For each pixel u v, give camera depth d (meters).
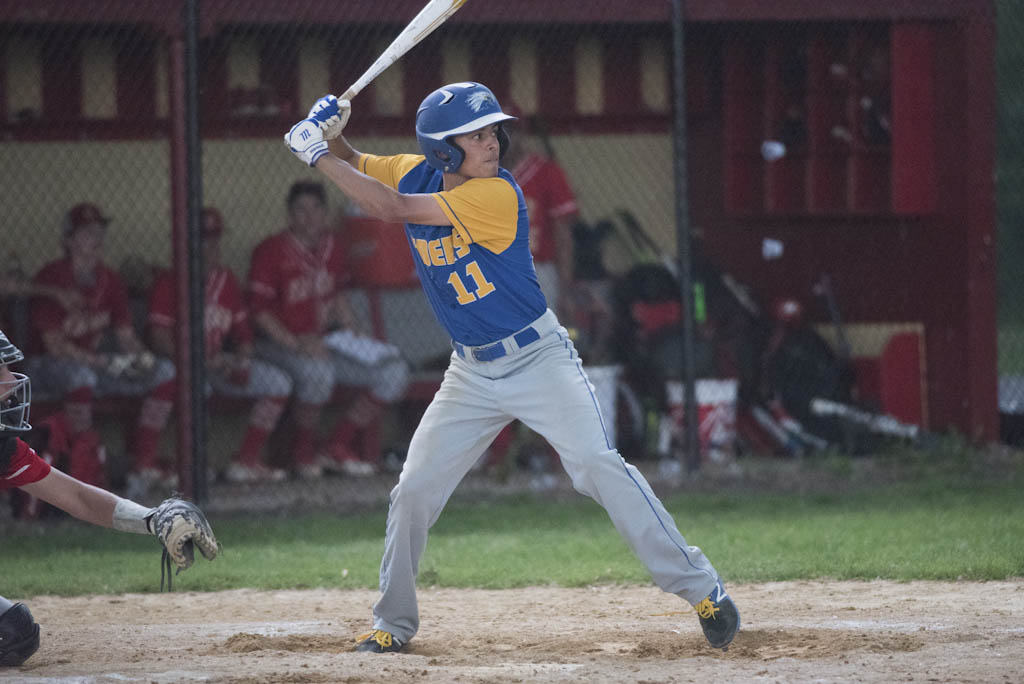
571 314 35.69
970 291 37.09
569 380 14.26
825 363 37.19
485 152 14.01
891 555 21.38
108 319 33.72
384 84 38.34
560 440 14.24
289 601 19.56
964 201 37.12
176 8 30.25
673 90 32.38
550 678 13.05
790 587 19.42
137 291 36.91
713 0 35.44
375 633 15.02
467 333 14.36
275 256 34.78
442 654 14.84
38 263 37.62
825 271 39.03
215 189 38.47
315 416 35.09
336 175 13.61
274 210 38.69
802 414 36.88
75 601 19.83
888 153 38.78
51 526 28.55
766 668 13.47
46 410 31.91
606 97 39.72
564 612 18.00
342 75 38.22
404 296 37.66
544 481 33.25
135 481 32.12
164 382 33.66
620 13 35.38
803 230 39.12
